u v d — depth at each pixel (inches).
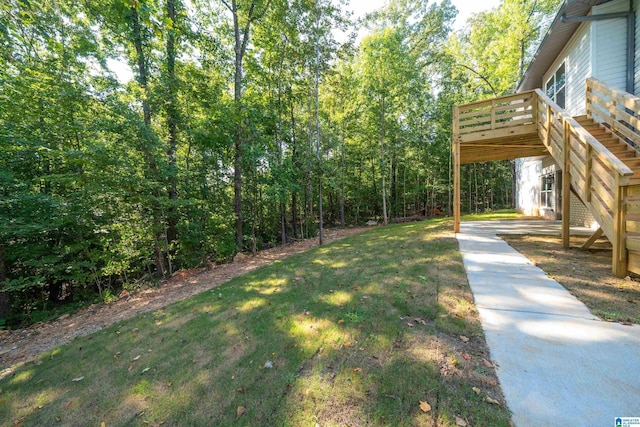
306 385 75.4
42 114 259.1
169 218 325.1
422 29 737.6
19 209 231.9
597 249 189.0
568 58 302.5
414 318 108.2
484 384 69.1
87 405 80.1
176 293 215.0
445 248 219.0
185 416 69.9
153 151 270.4
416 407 63.5
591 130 222.4
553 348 82.2
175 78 319.6
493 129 264.4
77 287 285.0
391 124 677.9
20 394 90.2
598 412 58.3
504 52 587.5
